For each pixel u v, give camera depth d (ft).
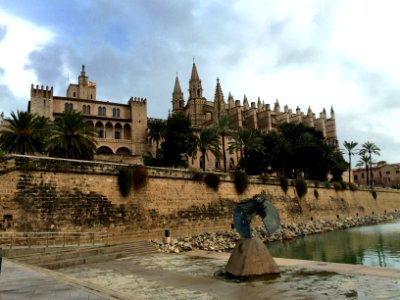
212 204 145.69
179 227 130.41
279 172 279.90
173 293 45.80
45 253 78.74
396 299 39.40
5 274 50.03
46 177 102.06
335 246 120.67
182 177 137.69
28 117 160.45
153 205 124.47
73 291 38.24
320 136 297.53
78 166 108.88
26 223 94.99
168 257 86.53
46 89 274.16
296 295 42.93
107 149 288.92
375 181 547.49
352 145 347.36
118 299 36.86
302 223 186.19
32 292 37.76
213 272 62.44
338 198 237.25
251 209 64.13
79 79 369.09
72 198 105.09
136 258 85.46
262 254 58.13
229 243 125.59
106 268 69.26
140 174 122.11
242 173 163.73
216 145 215.31
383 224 222.69
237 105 405.80
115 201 114.42
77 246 90.02
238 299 41.88
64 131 148.66
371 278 52.06
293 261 73.15
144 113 316.60
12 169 96.37
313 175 282.36
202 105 443.73
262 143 242.17
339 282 49.93
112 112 307.99
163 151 229.04
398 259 91.35
